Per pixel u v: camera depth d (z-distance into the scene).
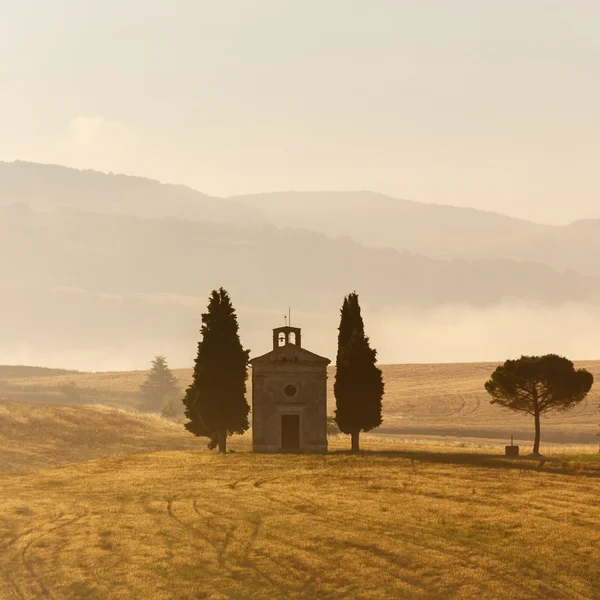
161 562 63.72
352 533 70.56
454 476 98.12
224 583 59.19
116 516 79.19
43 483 98.81
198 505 83.75
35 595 57.88
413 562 62.53
